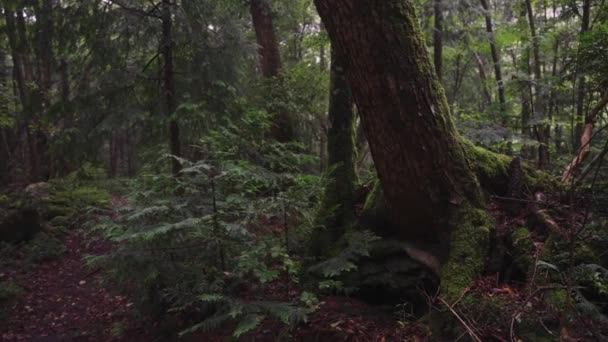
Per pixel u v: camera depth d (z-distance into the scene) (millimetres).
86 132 6535
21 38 7066
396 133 3512
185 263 4309
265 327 3807
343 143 5047
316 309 3838
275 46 10211
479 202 3838
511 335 2639
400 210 3990
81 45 6816
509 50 10727
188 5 6641
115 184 12641
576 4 6988
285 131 9148
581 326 2768
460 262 3555
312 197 5195
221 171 4258
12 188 10602
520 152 8727
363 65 3352
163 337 4215
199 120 6781
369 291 4121
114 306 5512
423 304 3766
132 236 3734
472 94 14125
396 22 3289
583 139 4746
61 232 8594
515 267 3635
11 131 14602
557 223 3871
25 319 5332
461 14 8805
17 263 7059
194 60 6910
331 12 3314
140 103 6867
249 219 4336
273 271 3703
